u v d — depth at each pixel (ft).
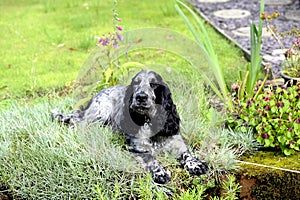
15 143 11.60
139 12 28.35
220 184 10.64
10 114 12.80
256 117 11.74
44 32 25.00
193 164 10.52
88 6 30.32
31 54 21.67
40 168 10.78
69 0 31.68
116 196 9.80
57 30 25.29
